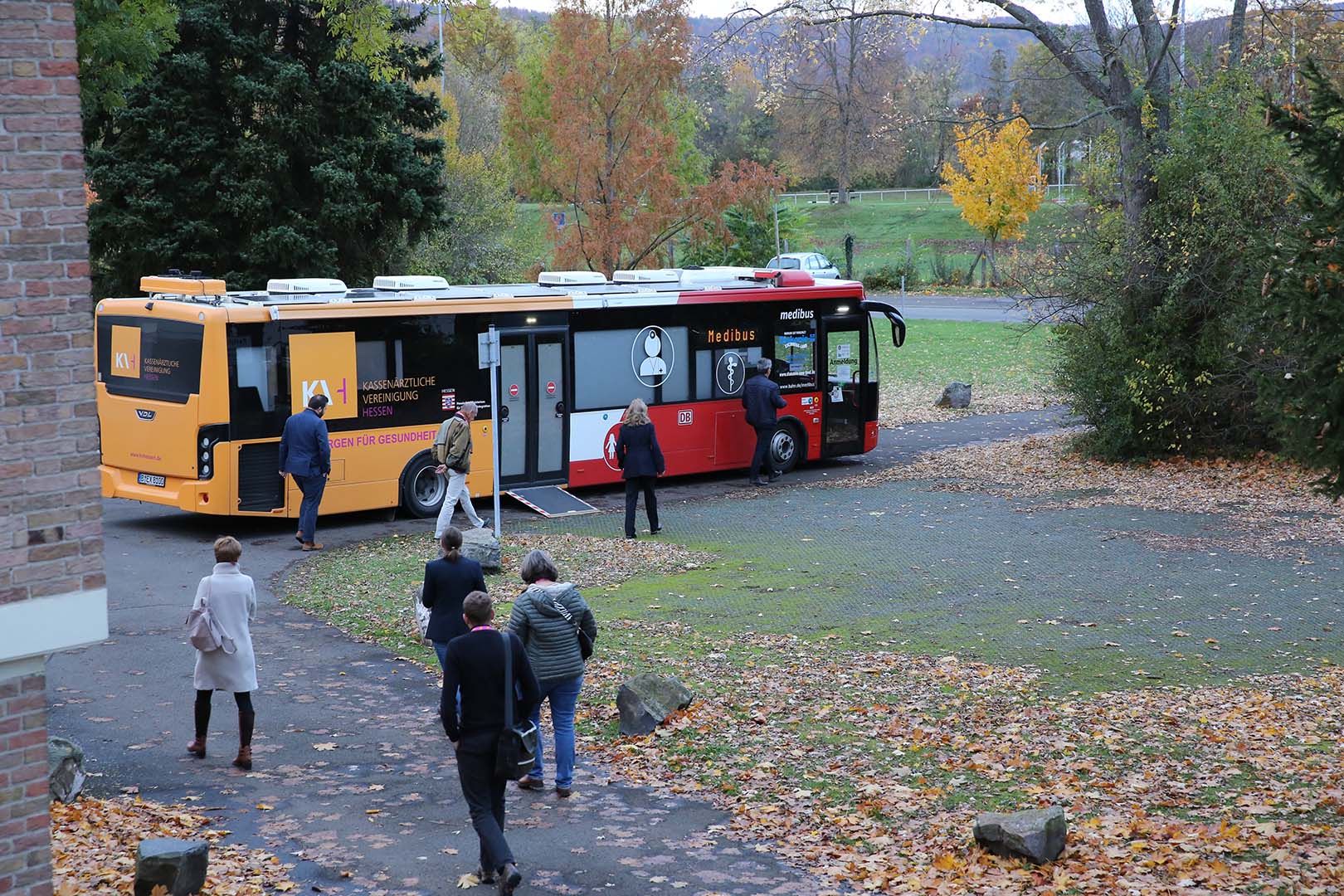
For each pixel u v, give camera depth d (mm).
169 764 9742
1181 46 26875
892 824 8750
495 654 7664
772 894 7621
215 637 9516
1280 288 9141
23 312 6180
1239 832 8367
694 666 12500
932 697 11570
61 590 6367
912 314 56406
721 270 25000
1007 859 8000
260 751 10148
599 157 34312
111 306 18938
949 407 34125
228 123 31766
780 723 10914
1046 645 13258
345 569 16594
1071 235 26359
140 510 20969
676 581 16156
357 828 8602
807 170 92250
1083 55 25859
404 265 37375
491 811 7656
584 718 11203
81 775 8906
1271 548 17625
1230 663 12617
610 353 22453
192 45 31656
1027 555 17469
